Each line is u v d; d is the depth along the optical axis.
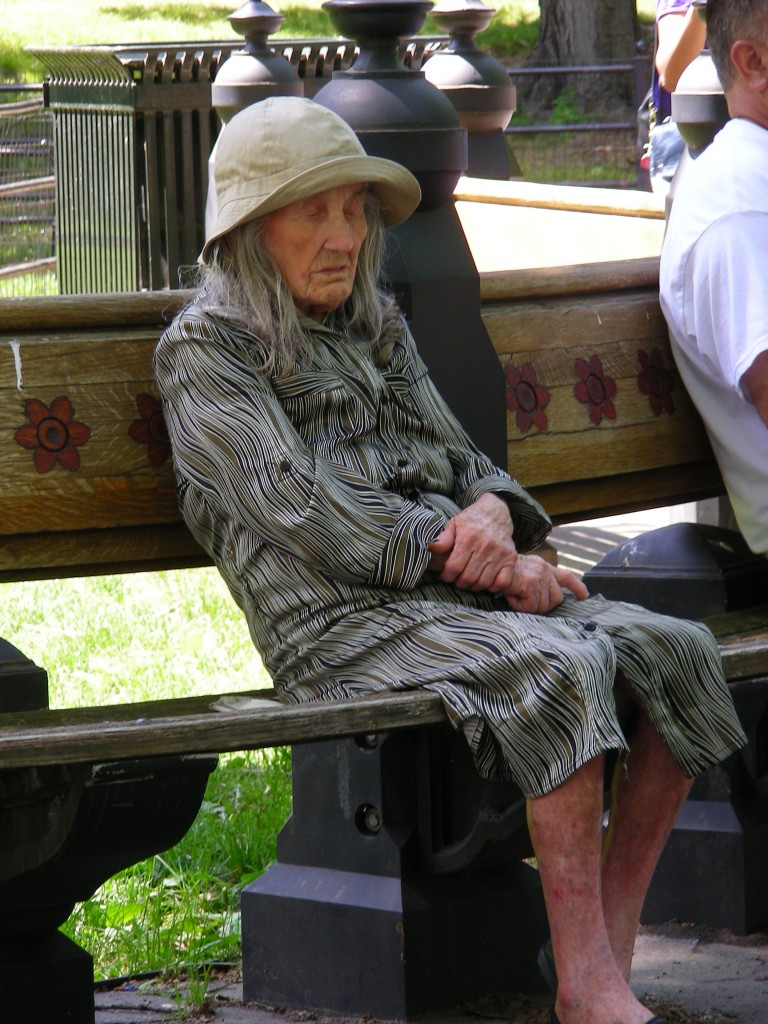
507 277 4.48
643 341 4.79
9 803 3.47
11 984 3.81
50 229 16.77
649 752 3.71
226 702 3.61
